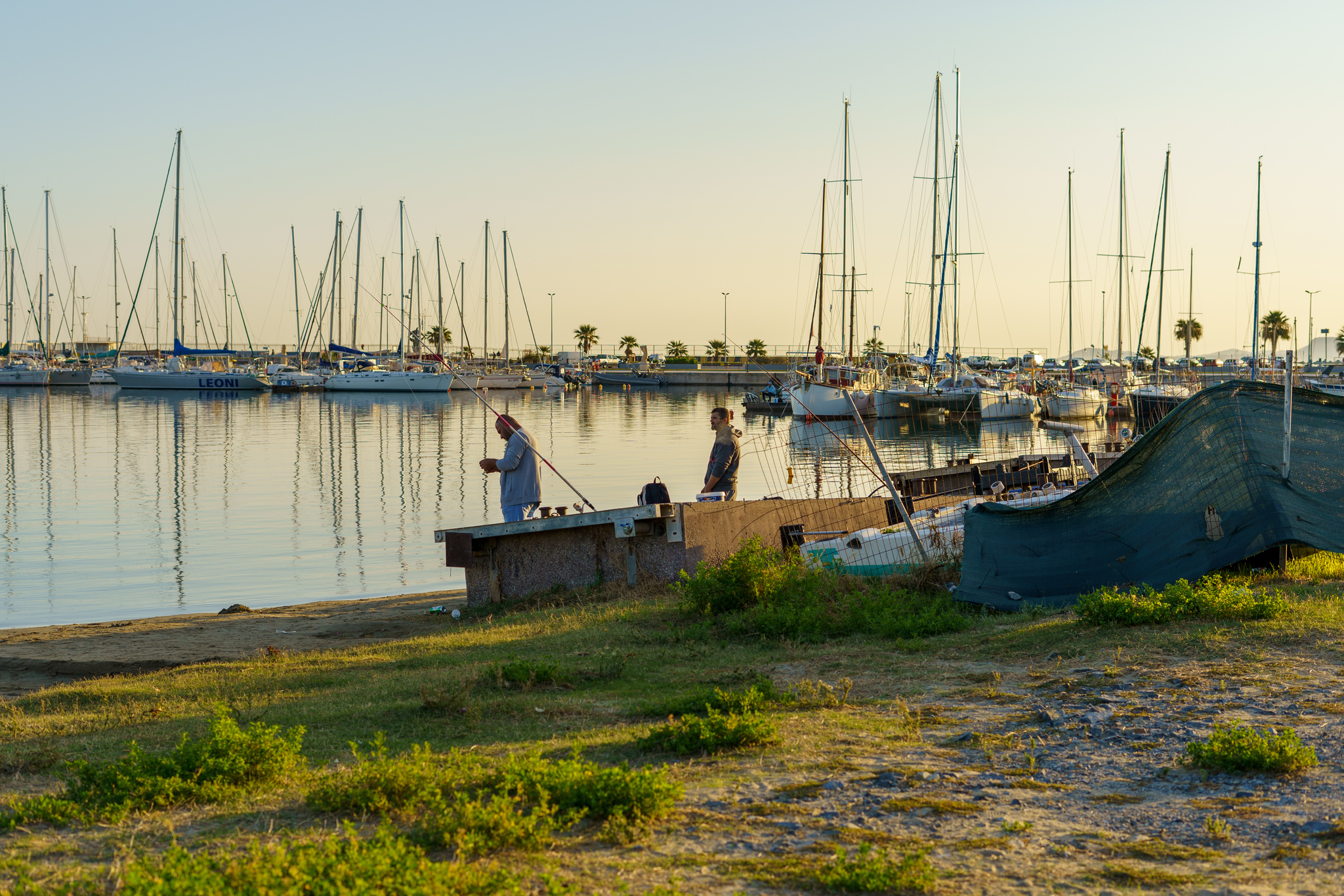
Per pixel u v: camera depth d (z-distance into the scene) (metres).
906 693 7.95
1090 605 9.60
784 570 12.48
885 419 58.25
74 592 18.27
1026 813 5.13
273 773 6.19
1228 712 6.71
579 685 8.95
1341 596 9.92
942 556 13.66
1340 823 4.73
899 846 4.68
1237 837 4.71
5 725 8.45
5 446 45.25
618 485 32.25
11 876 4.56
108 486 32.66
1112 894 4.11
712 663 9.70
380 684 9.39
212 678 10.29
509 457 15.25
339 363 99.56
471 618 14.27
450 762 6.00
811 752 6.32
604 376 123.19
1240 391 12.24
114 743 7.61
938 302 62.50
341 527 25.16
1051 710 7.00
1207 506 11.55
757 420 63.00
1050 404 60.97
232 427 56.25
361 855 4.20
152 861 4.55
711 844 4.76
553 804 5.22
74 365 110.19
